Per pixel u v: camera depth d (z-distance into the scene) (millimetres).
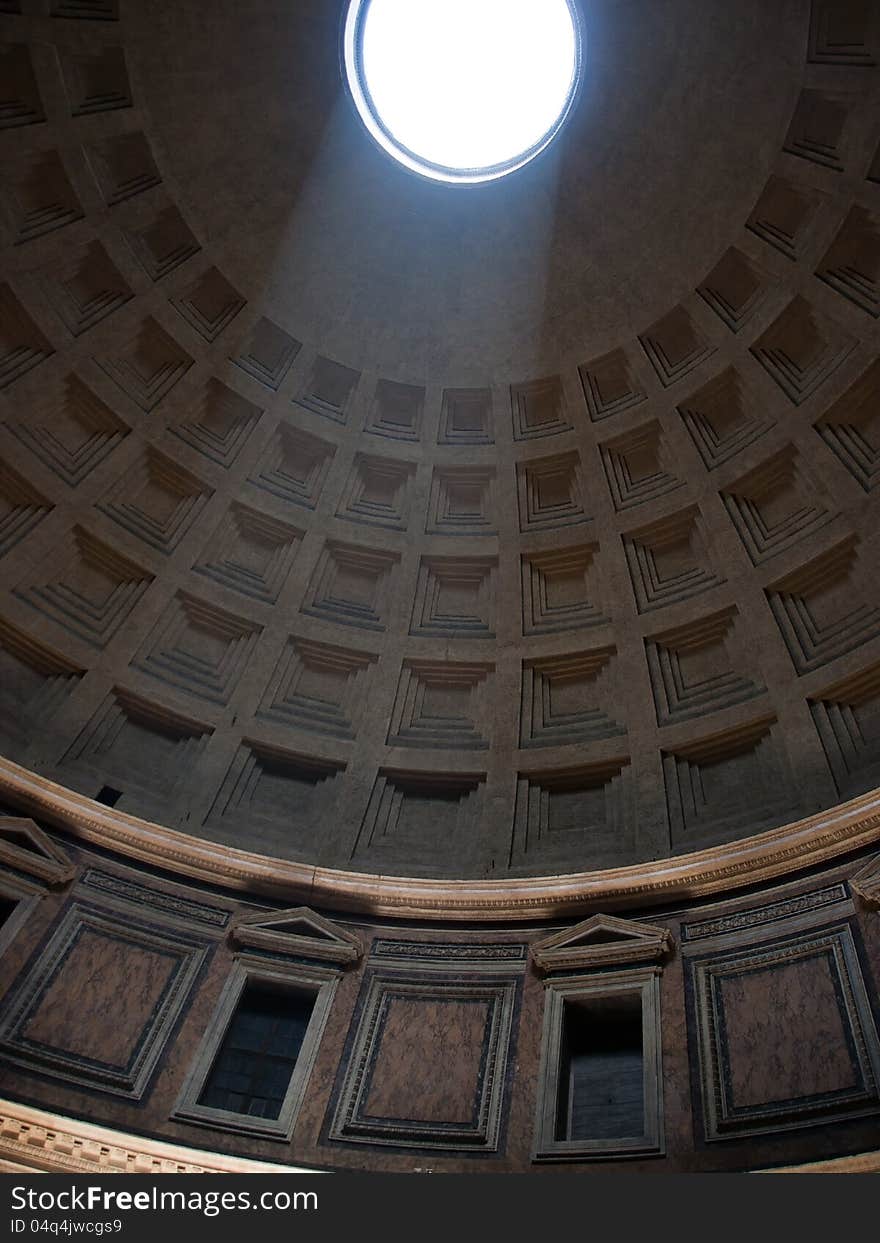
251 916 14844
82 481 17531
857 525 16094
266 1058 13656
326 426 19578
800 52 15422
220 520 18703
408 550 19234
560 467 19344
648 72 17172
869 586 15859
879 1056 11195
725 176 17094
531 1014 13672
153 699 17047
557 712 17828
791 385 17203
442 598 19219
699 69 16656
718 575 17391
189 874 15273
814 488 16797
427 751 17516
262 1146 12445
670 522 18203
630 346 18781
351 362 19672
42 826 14797
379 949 14883
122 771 16422
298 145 18266
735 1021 12570
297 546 19109
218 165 17969
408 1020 13898
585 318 18969
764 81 16047
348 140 18422
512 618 18531
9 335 16984
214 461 18797
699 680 17156
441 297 19484
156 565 17953
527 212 18875
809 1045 11812
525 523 19141
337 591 19172
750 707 16016
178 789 16516
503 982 14211
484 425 19844
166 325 18297
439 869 16172
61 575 17328
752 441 17500
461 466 19625
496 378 19625
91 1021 13156
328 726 17812
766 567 16969
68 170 16750
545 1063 12969
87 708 16531
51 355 17203
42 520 17031
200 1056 13281
